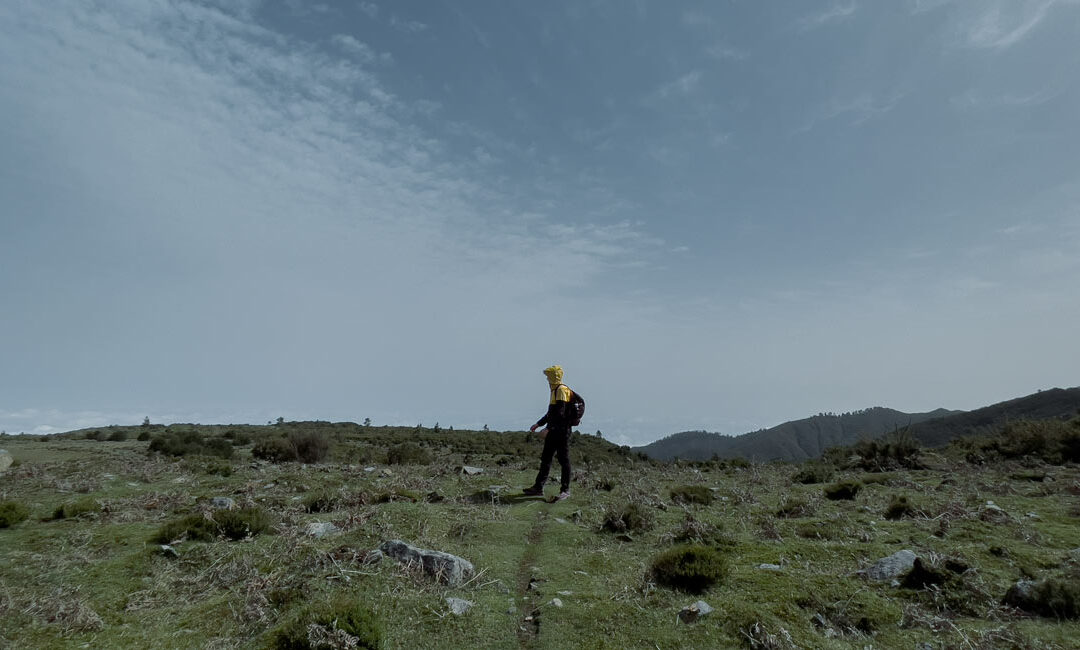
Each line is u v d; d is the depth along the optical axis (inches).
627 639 187.2
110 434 1652.3
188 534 293.1
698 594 220.1
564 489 438.3
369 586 220.8
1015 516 322.7
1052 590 197.3
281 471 609.0
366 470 610.9
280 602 207.9
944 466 611.5
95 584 233.9
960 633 182.2
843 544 281.6
